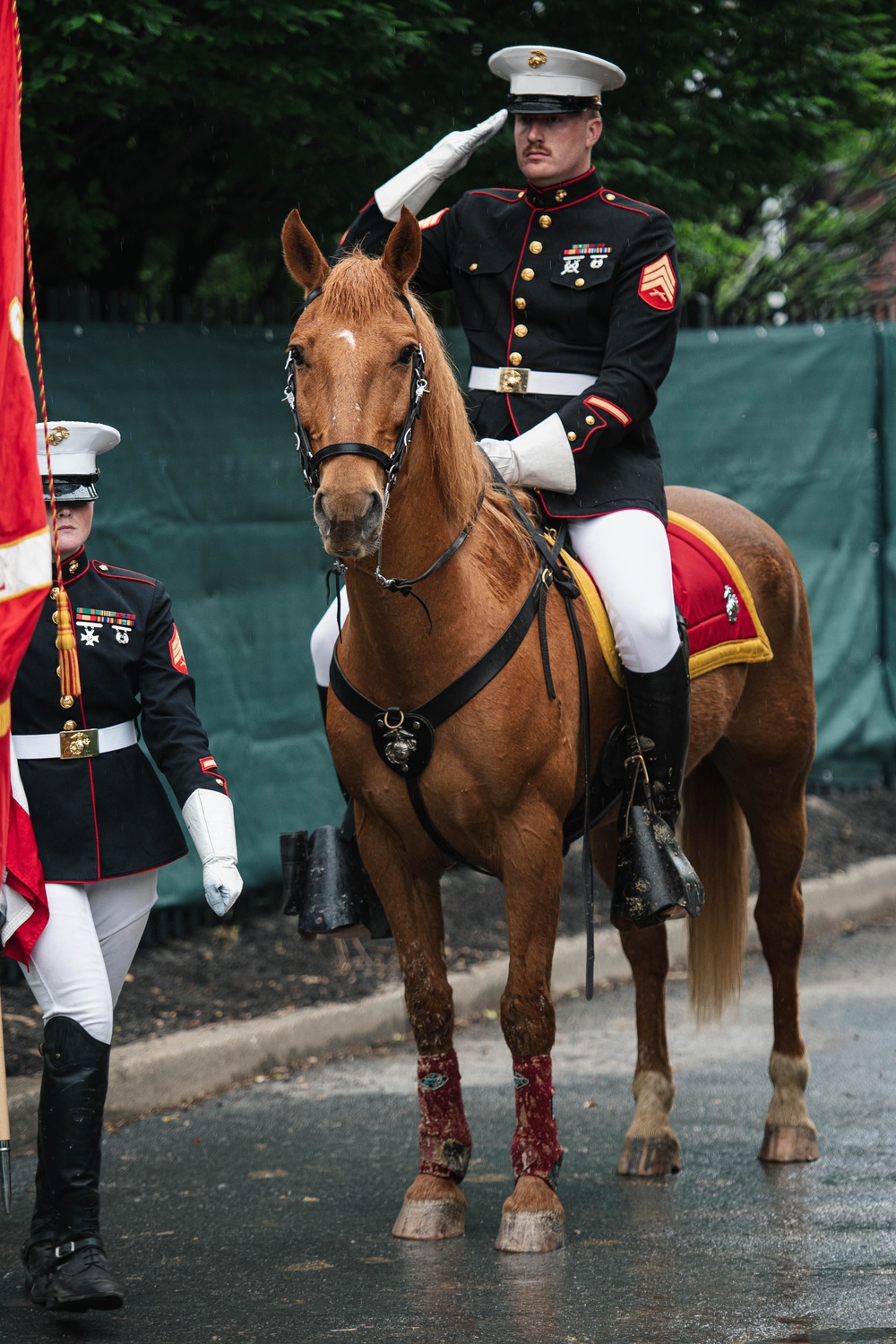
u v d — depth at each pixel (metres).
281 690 14.66
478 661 8.06
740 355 18.86
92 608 8.09
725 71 16.20
